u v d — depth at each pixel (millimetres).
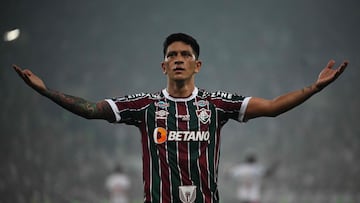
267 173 29766
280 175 50219
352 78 66062
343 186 49094
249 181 29422
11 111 44719
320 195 46812
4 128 42625
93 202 40219
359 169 51344
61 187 40156
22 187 37031
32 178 38812
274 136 58188
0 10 57750
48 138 45250
